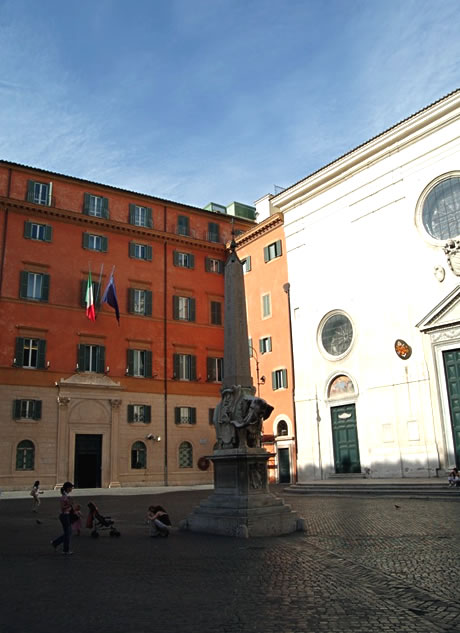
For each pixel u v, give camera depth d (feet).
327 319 107.96
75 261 122.52
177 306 135.33
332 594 22.68
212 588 24.13
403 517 49.75
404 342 92.43
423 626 18.07
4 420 107.45
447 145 91.66
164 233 136.26
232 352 48.06
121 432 120.57
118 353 124.16
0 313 111.24
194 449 129.70
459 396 84.99
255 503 42.19
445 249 88.58
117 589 24.26
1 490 104.12
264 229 132.05
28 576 27.45
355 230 104.68
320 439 104.83
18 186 119.03
